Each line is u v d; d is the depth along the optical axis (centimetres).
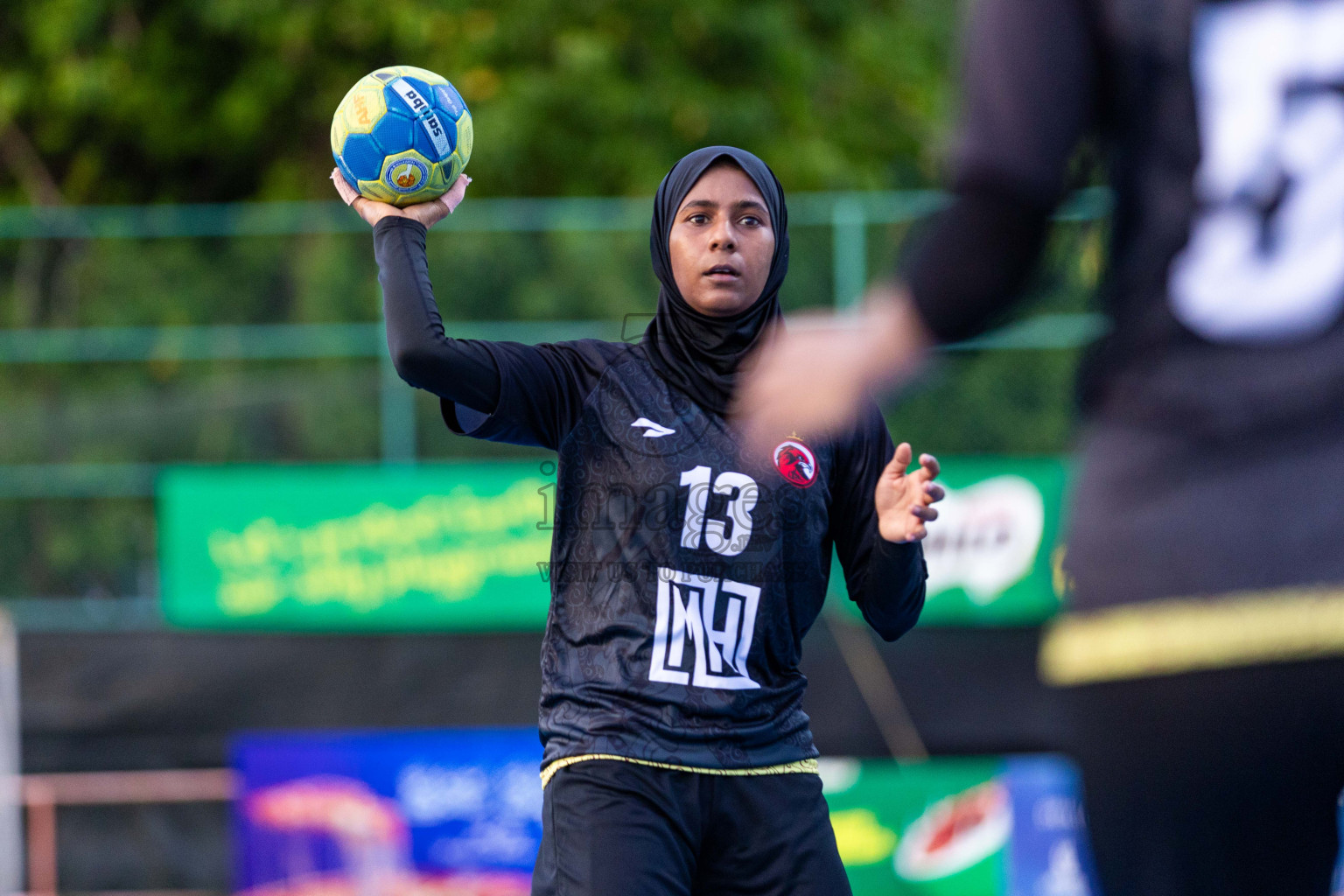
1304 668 465
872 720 2769
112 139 4753
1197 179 489
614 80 4453
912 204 2975
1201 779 479
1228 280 484
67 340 2922
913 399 2923
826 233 2988
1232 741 474
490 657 2789
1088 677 498
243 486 2858
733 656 1041
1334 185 477
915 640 2794
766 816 1034
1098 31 497
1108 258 514
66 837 2694
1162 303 493
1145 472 491
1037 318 2933
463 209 2959
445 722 2770
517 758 2652
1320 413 471
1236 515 475
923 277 489
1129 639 487
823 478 1070
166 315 2931
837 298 2983
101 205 4759
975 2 510
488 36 4450
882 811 2636
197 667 2752
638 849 999
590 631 1051
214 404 2903
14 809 2692
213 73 4719
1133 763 490
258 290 2941
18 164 4712
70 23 4509
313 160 4647
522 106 4319
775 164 4553
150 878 2689
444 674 2780
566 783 1030
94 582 2878
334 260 2950
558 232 2972
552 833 1034
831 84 4947
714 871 1043
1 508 2889
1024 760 2761
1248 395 477
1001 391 2938
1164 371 491
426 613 2798
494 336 2956
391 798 2655
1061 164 485
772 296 1105
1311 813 477
